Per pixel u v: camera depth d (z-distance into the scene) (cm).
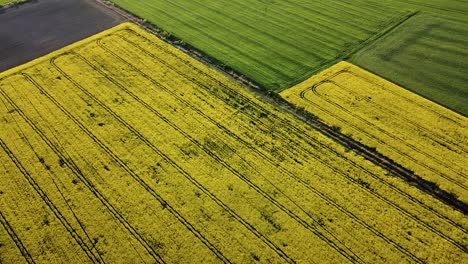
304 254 2044
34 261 2038
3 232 2167
